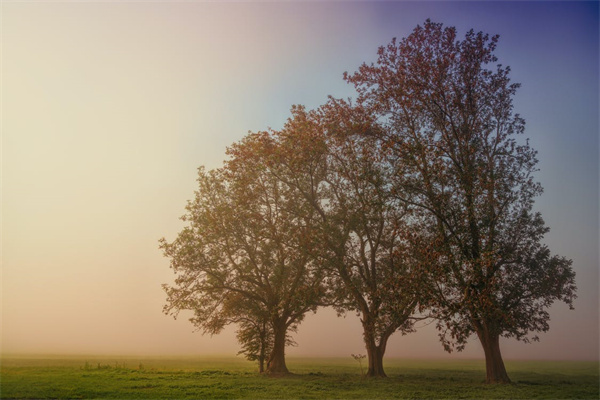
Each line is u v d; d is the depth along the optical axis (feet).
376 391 86.02
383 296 106.52
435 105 114.62
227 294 129.90
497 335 103.65
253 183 130.11
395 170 106.32
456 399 75.36
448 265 94.68
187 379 103.91
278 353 128.77
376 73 116.78
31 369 124.16
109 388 80.28
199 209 131.64
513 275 106.32
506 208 107.24
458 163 109.40
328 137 118.42
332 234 117.19
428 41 115.65
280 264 133.18
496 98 114.21
